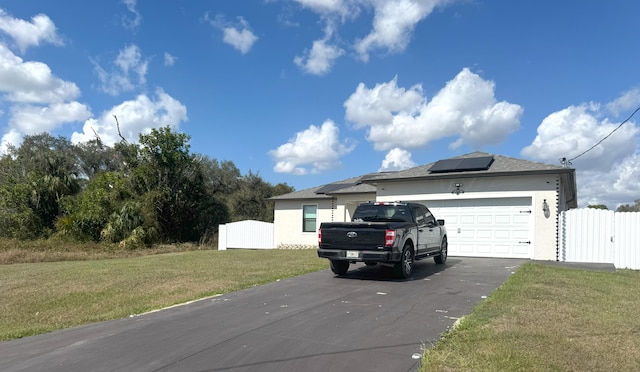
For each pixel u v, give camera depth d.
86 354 5.38
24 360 5.23
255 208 48.50
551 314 6.83
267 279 10.91
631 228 14.06
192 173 35.34
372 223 10.49
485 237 16.06
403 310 7.37
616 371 4.47
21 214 28.62
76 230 27.33
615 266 13.73
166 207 32.81
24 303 9.69
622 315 6.84
